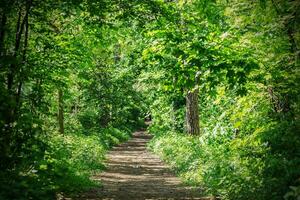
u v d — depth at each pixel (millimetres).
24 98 10406
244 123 12945
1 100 8789
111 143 40594
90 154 22344
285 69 11312
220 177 12742
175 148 24844
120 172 21234
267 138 10711
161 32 13898
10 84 9898
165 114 34594
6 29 10398
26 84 11414
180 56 13250
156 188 15367
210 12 14500
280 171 9148
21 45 11844
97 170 20391
